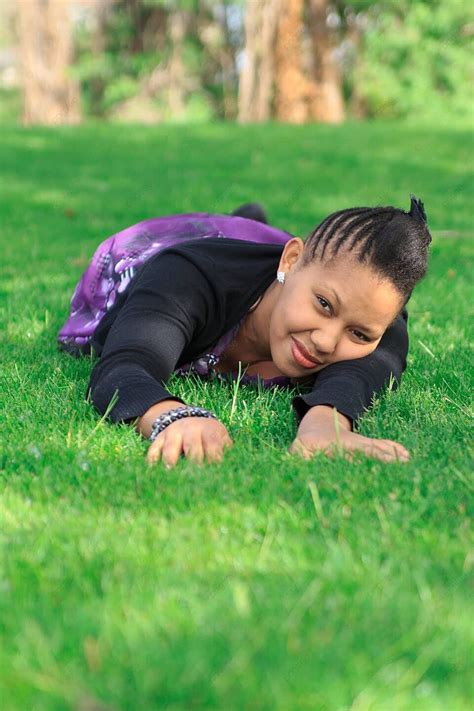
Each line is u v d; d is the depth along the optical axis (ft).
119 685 4.02
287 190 30.12
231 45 97.60
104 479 6.52
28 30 90.79
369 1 86.22
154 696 3.96
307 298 8.22
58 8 90.74
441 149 41.83
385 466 6.75
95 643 4.33
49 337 11.80
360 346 8.42
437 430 7.86
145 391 7.72
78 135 46.98
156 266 8.94
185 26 94.12
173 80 94.32
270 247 9.27
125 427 7.64
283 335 8.43
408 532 5.70
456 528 5.75
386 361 8.86
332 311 8.14
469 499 6.17
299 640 4.36
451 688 4.04
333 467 6.70
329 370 8.42
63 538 5.54
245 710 3.89
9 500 6.15
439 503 6.05
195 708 3.90
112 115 96.48
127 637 4.37
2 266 17.43
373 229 8.06
